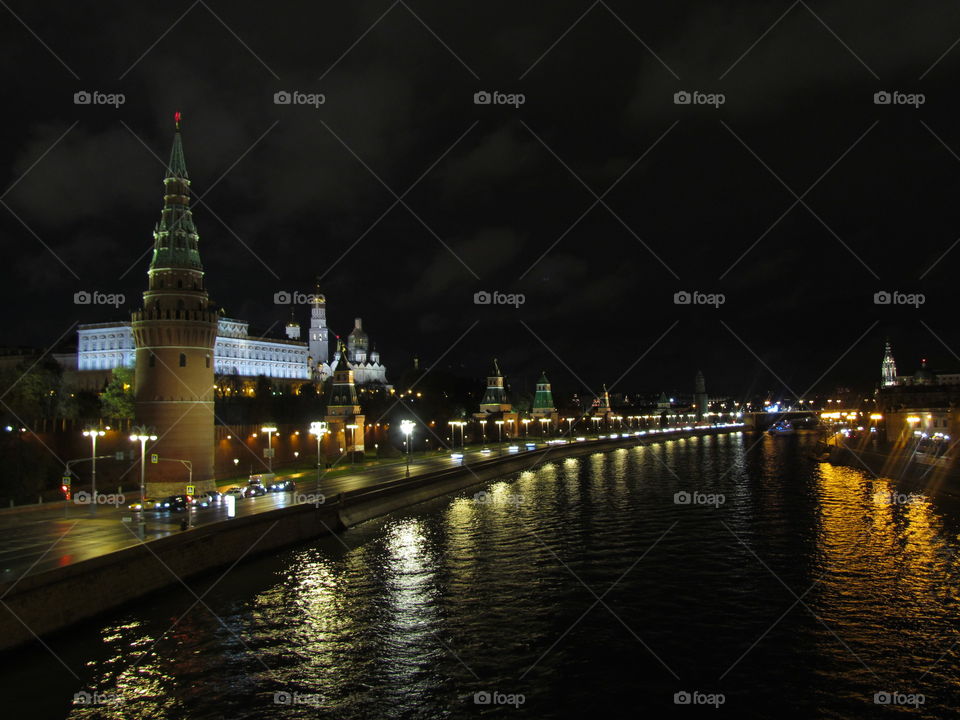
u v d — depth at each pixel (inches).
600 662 1609.3
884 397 7721.5
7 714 1343.5
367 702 1417.3
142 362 3344.0
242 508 2790.4
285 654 1643.7
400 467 4945.9
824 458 6432.1
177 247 3393.2
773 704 1416.1
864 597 2060.8
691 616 1910.7
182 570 2148.1
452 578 2272.4
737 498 4052.7
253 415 6082.7
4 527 2337.6
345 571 2349.9
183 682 1491.1
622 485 4832.7
